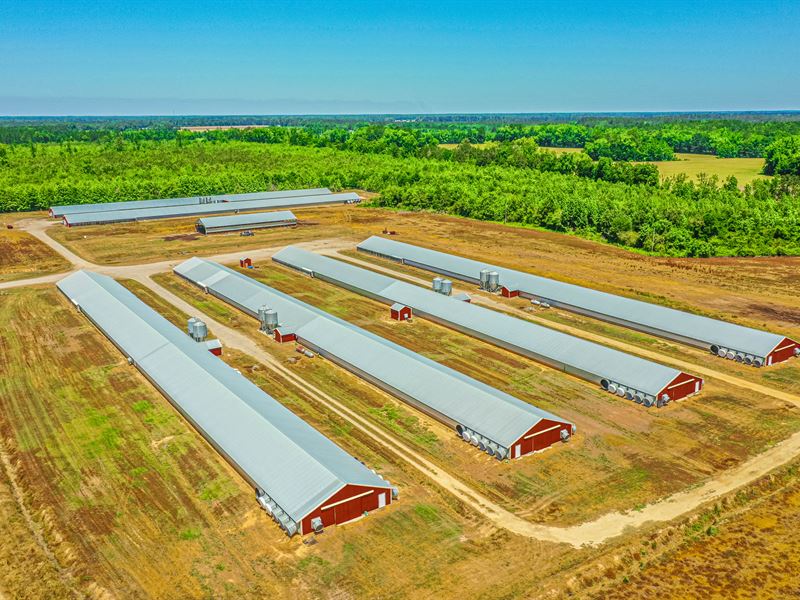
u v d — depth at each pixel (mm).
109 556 35438
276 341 67875
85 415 51594
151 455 45594
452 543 36312
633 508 39219
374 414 51781
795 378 57219
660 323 68000
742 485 41375
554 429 46469
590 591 33000
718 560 35125
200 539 36719
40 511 39469
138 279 94000
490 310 71312
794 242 105812
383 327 72188
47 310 79312
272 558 35156
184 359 57656
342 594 32531
